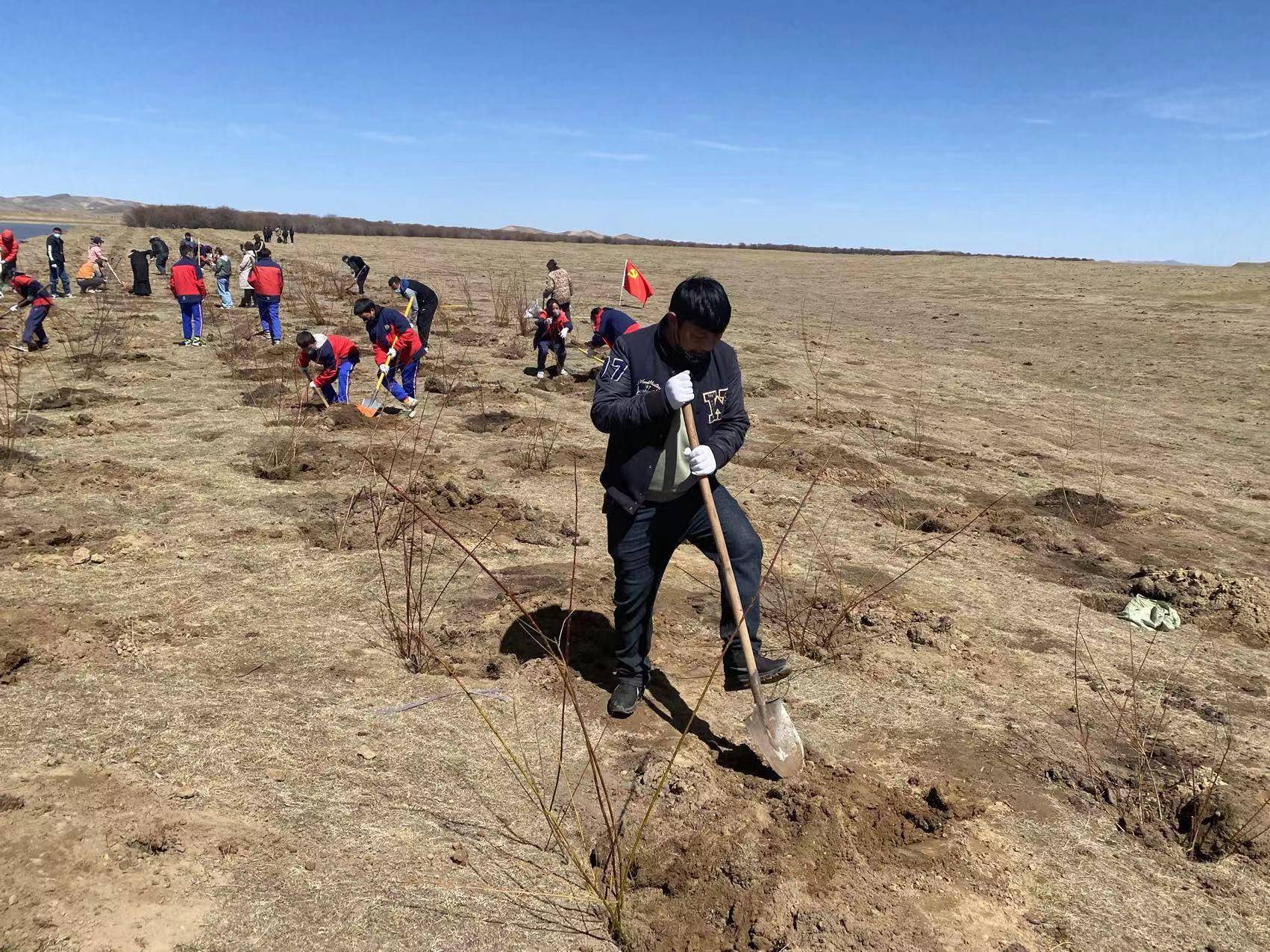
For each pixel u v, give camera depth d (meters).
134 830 2.77
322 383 9.86
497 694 3.91
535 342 12.62
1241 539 7.01
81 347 13.31
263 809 2.98
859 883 2.79
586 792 3.23
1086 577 5.99
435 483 7.00
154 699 3.64
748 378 13.16
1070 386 14.12
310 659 4.14
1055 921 2.74
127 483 6.69
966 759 3.64
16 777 2.99
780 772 3.30
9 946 2.26
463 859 2.83
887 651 4.60
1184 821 3.29
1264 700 4.33
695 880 2.76
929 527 6.79
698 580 5.49
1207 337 19.12
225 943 2.39
